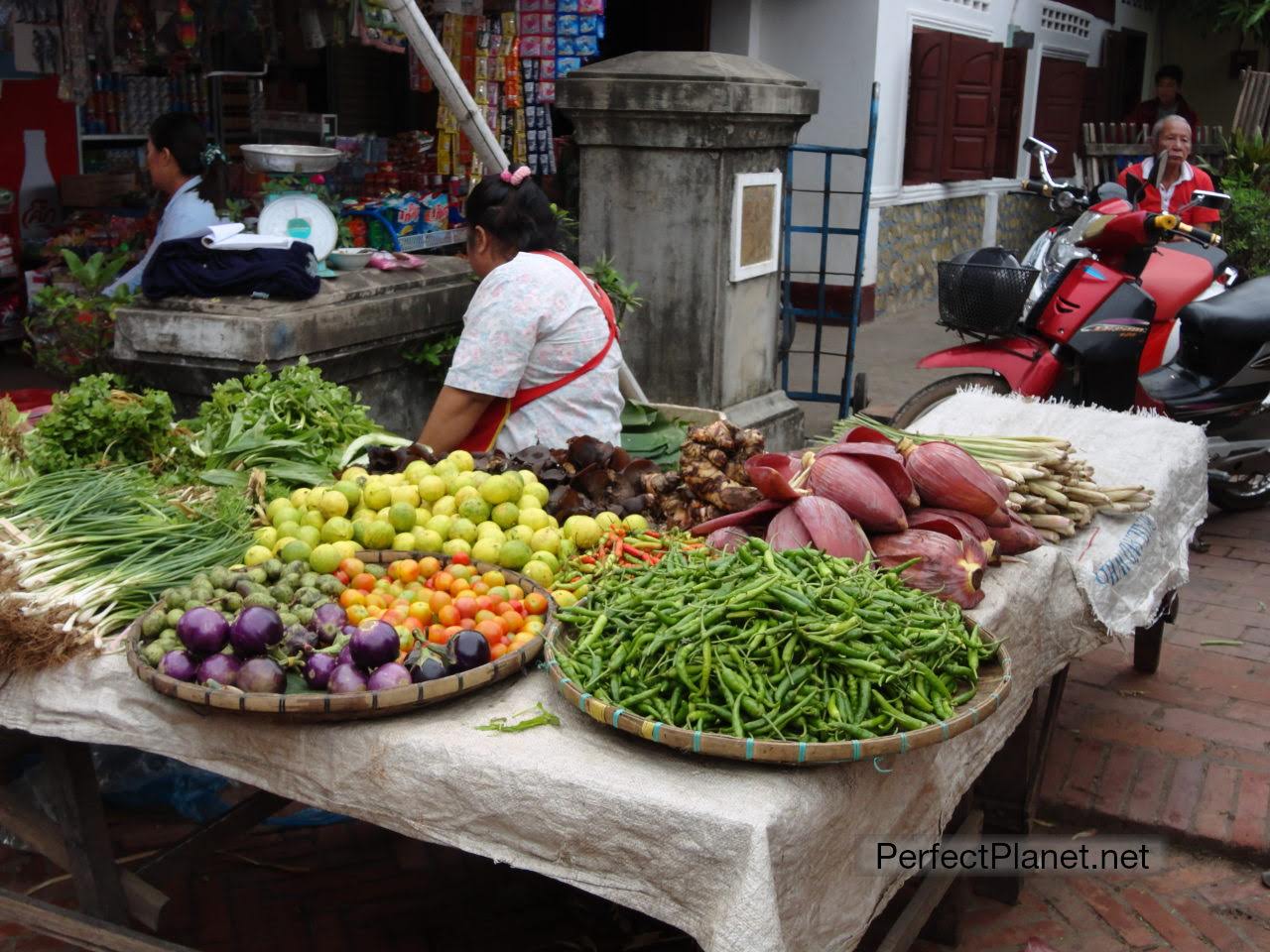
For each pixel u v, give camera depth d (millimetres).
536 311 3611
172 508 2941
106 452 3273
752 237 5543
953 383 5602
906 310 11414
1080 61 14664
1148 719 4215
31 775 3305
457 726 2145
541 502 3035
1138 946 3174
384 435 3598
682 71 5125
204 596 2420
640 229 5430
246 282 4066
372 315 4336
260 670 2148
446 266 4957
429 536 2807
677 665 2088
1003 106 12672
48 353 4457
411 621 2410
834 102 10016
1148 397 5793
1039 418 4105
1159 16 16984
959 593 2586
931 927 3139
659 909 1943
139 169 7434
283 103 7738
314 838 3582
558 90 5363
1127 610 3340
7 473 3178
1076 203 5660
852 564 2416
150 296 4102
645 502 3150
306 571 2607
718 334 5453
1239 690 4438
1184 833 3568
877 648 2129
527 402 3746
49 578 2543
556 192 7934
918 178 10914
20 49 6102
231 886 3336
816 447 3664
